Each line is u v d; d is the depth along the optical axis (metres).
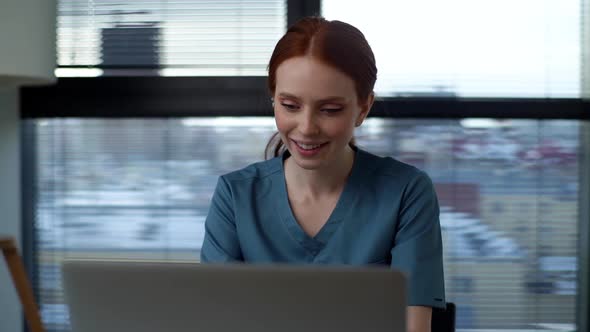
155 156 2.74
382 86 2.67
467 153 2.69
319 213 1.33
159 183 2.75
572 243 2.71
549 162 2.69
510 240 2.72
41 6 2.06
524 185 2.70
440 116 2.64
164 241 2.76
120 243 2.76
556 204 2.71
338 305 0.72
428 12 2.66
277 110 1.16
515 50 2.66
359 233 1.30
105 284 0.75
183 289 0.73
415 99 2.64
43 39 2.07
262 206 1.34
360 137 2.69
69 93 2.68
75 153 2.75
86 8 2.68
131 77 2.66
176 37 2.67
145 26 2.68
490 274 2.72
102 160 2.75
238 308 0.73
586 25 2.65
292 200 1.34
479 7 2.65
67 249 2.77
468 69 2.66
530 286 2.72
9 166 2.62
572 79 2.66
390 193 1.30
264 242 1.32
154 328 0.75
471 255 2.72
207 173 2.74
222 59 2.67
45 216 2.77
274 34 2.66
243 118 2.71
